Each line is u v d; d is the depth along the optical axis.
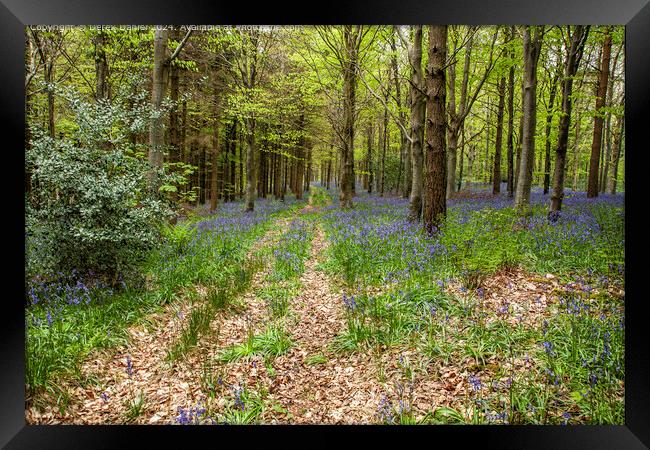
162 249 7.62
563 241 6.80
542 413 3.23
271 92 17.94
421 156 10.49
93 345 4.58
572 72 9.41
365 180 41.28
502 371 3.77
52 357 4.06
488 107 23.78
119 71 12.63
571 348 3.85
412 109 10.49
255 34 16.08
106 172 6.04
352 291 6.24
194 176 25.47
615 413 3.23
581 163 26.89
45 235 5.56
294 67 17.27
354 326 4.88
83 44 11.66
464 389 3.64
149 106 6.64
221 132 23.84
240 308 6.17
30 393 3.73
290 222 15.58
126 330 5.05
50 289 5.52
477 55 14.58
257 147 25.23
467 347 4.14
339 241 9.31
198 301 6.20
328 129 21.41
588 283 5.32
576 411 3.27
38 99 11.47
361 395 3.80
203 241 9.67
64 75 12.02
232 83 18.00
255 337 5.00
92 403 3.82
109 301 5.59
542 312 4.65
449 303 5.05
